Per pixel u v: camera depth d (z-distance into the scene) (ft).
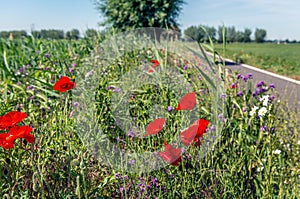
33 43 24.35
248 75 12.56
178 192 8.38
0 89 13.62
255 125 10.33
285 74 42.22
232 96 11.22
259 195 8.42
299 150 11.07
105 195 8.24
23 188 7.77
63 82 9.41
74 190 7.66
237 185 8.70
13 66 20.66
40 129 9.12
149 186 8.09
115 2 55.47
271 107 11.16
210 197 8.13
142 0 53.62
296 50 116.26
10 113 7.00
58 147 8.67
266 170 8.77
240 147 9.52
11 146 6.75
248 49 115.75
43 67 15.79
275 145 10.41
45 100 10.60
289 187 9.12
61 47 24.77
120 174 8.10
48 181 8.23
